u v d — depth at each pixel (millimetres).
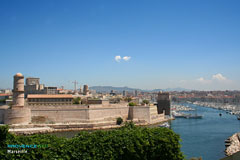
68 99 153625
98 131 37750
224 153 78438
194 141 97000
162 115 173250
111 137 35031
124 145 34312
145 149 35031
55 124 112938
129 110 151250
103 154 32906
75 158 31578
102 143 33656
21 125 106062
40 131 104625
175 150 36969
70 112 123938
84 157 31906
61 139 34344
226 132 119125
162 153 35938
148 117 150750
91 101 164000
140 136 35812
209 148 85125
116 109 143500
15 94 110938
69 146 32312
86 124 118375
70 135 99500
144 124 144375
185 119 184875
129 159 34094
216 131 122250
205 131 122125
